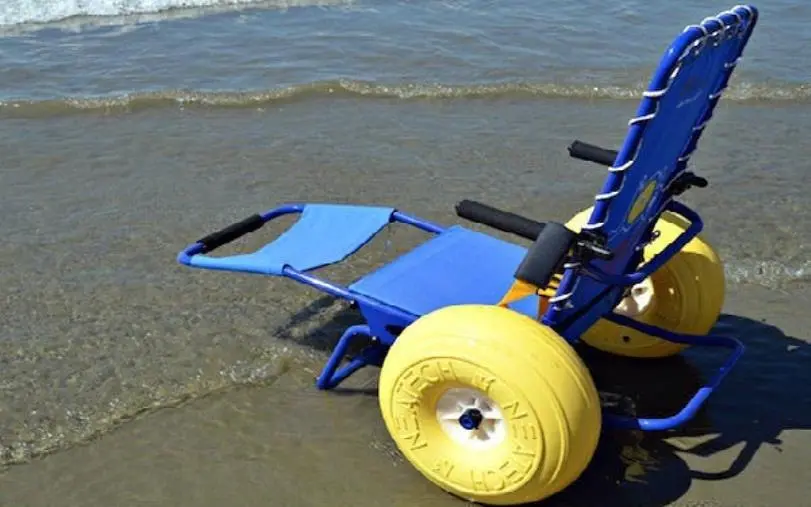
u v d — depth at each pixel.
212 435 4.17
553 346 3.38
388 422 3.70
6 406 4.29
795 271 5.57
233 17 10.38
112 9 10.48
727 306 5.20
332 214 4.82
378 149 7.28
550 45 9.52
